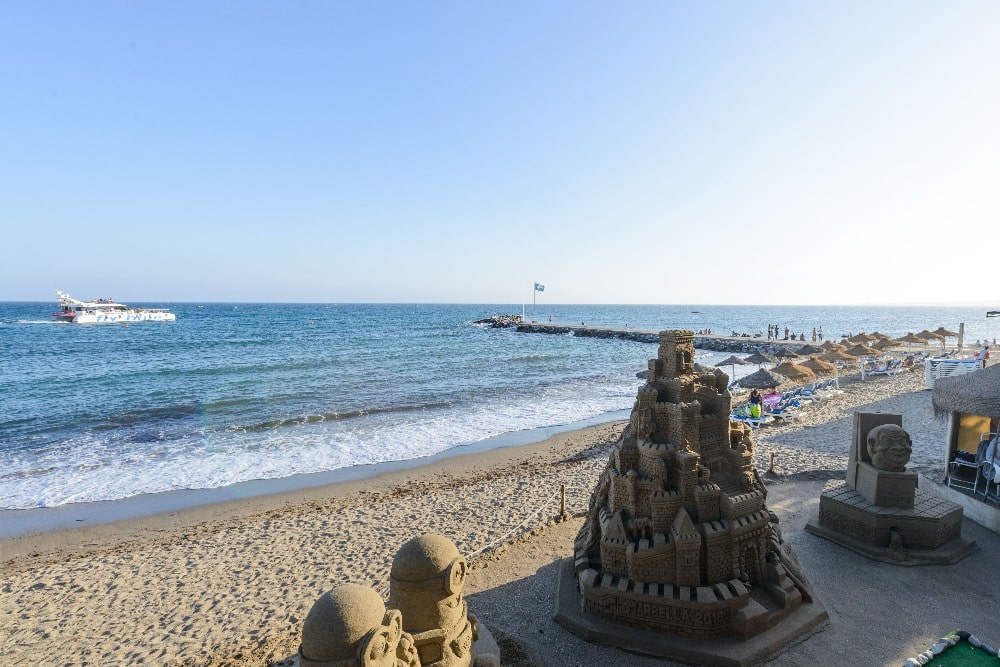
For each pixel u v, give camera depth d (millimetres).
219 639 8281
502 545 10695
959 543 9445
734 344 59156
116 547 12172
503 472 17078
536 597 8516
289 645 8000
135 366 43469
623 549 7309
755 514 7434
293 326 106000
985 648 6434
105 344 64250
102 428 23484
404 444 21125
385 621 5020
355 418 25844
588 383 37062
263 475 17312
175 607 9352
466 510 13352
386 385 35281
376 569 10484
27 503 14977
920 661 6223
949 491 11453
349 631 4652
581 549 8609
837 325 123000
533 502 13680
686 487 7215
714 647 6660
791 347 50938
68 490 15953
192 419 25250
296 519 13312
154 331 88188
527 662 6750
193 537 12453
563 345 67438
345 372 40969
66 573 10758
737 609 6844
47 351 55844
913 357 35750
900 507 9547
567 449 20047
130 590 9984
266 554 11344
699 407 7469
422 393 32562
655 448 7340
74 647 8258
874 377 31688
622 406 29156
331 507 14227
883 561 9180
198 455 19500
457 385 35719
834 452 16359
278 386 34281
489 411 27641
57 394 31109
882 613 7664
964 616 7586
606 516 7809
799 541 10094
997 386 10344
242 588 9938
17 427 23609
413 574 5738
